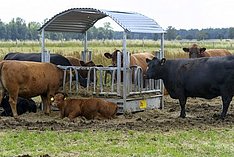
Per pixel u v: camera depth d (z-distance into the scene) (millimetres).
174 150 10461
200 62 15531
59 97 15094
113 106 15281
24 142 11289
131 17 16953
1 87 15258
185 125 13875
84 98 15688
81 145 10977
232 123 14305
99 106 15008
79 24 18969
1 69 15000
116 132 12633
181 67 15789
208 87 15305
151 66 16234
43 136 11984
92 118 15047
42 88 15812
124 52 16016
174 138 11875
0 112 16750
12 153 10164
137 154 10047
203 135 12312
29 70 15289
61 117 15242
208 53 23797
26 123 14047
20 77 15055
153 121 14734
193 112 17078
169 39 130000
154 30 17281
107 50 44812
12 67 14969
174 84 15969
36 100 20391
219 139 11859
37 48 57094
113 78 16266
